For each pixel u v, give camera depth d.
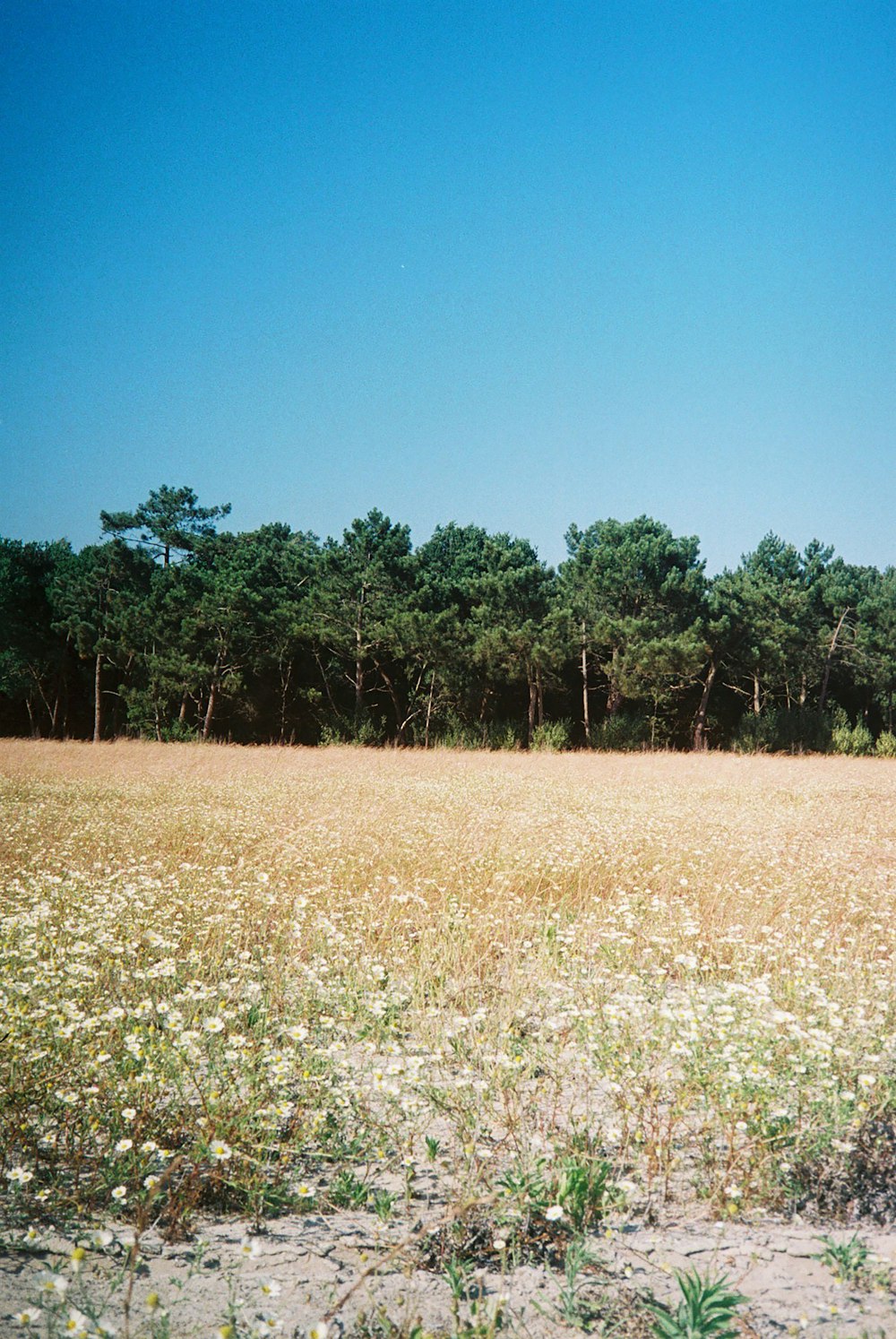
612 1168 3.13
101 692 49.28
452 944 5.93
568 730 41.19
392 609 43.84
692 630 41.22
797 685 49.59
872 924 6.71
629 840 9.87
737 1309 2.36
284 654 44.75
